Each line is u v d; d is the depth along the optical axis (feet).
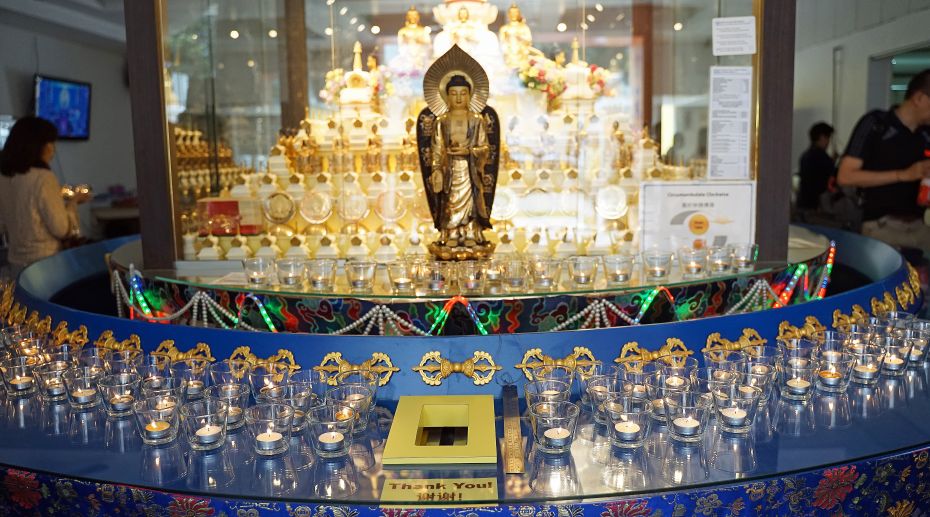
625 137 12.08
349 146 12.32
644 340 7.45
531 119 12.25
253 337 7.49
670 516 5.38
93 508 5.62
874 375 7.27
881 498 5.91
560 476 5.57
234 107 12.01
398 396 7.09
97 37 31.71
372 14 12.28
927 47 22.45
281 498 5.30
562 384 6.38
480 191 11.13
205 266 11.57
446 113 11.14
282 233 12.18
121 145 36.78
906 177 15.71
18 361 7.34
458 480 5.53
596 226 12.16
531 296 9.17
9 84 29.09
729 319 7.84
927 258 15.79
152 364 7.25
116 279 11.50
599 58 12.08
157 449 6.12
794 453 5.87
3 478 5.80
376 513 5.27
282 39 12.14
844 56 27.17
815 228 15.88
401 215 12.31
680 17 11.64
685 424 6.04
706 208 11.40
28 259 15.87
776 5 11.16
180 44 11.59
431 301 9.40
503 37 12.21
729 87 11.45
